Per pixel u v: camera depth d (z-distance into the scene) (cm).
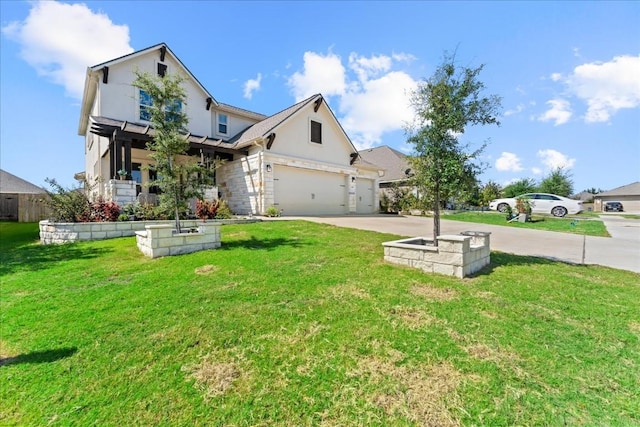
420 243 617
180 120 712
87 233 817
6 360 273
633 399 206
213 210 1084
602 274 487
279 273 487
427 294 394
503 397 209
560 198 1759
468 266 473
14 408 216
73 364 262
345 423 192
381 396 213
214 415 202
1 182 2480
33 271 548
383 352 264
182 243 643
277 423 194
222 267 530
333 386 225
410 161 597
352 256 588
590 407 200
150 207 984
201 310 356
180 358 266
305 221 1089
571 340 281
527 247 741
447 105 552
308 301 375
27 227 1311
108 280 484
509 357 255
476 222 1369
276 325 316
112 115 1312
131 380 240
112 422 200
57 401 221
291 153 1518
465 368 241
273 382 231
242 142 1417
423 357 256
